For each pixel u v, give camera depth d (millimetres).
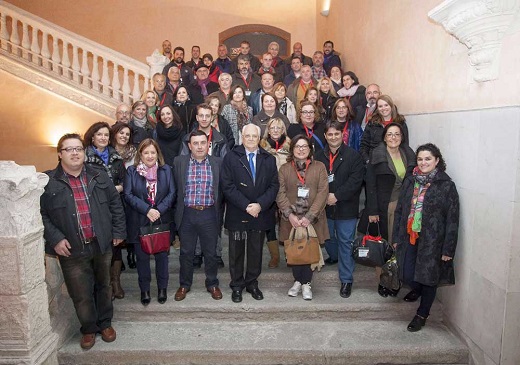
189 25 9461
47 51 6723
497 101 2834
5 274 2771
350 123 4578
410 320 3730
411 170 3518
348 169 3771
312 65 7621
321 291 4020
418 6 4184
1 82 6672
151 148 3570
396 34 4855
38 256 2965
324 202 3633
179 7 9406
